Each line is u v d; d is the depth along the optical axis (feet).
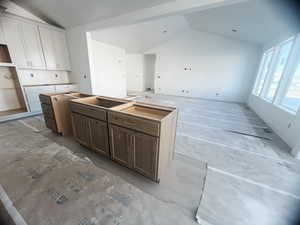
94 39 15.08
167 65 23.56
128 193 4.42
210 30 17.90
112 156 5.72
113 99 6.93
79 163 5.86
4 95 11.02
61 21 11.90
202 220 3.61
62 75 14.20
